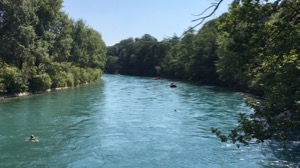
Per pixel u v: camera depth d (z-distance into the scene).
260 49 9.53
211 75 87.94
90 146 23.20
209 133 27.14
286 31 8.86
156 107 42.31
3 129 27.75
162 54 143.62
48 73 63.56
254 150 21.69
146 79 115.25
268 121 10.92
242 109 39.28
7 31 52.19
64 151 21.89
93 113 37.00
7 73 49.31
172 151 22.08
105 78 121.12
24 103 43.59
